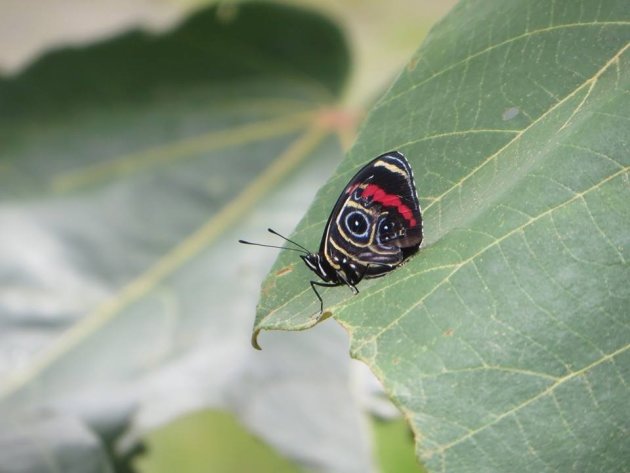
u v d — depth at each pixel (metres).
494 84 0.24
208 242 0.41
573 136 0.22
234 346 0.37
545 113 0.23
